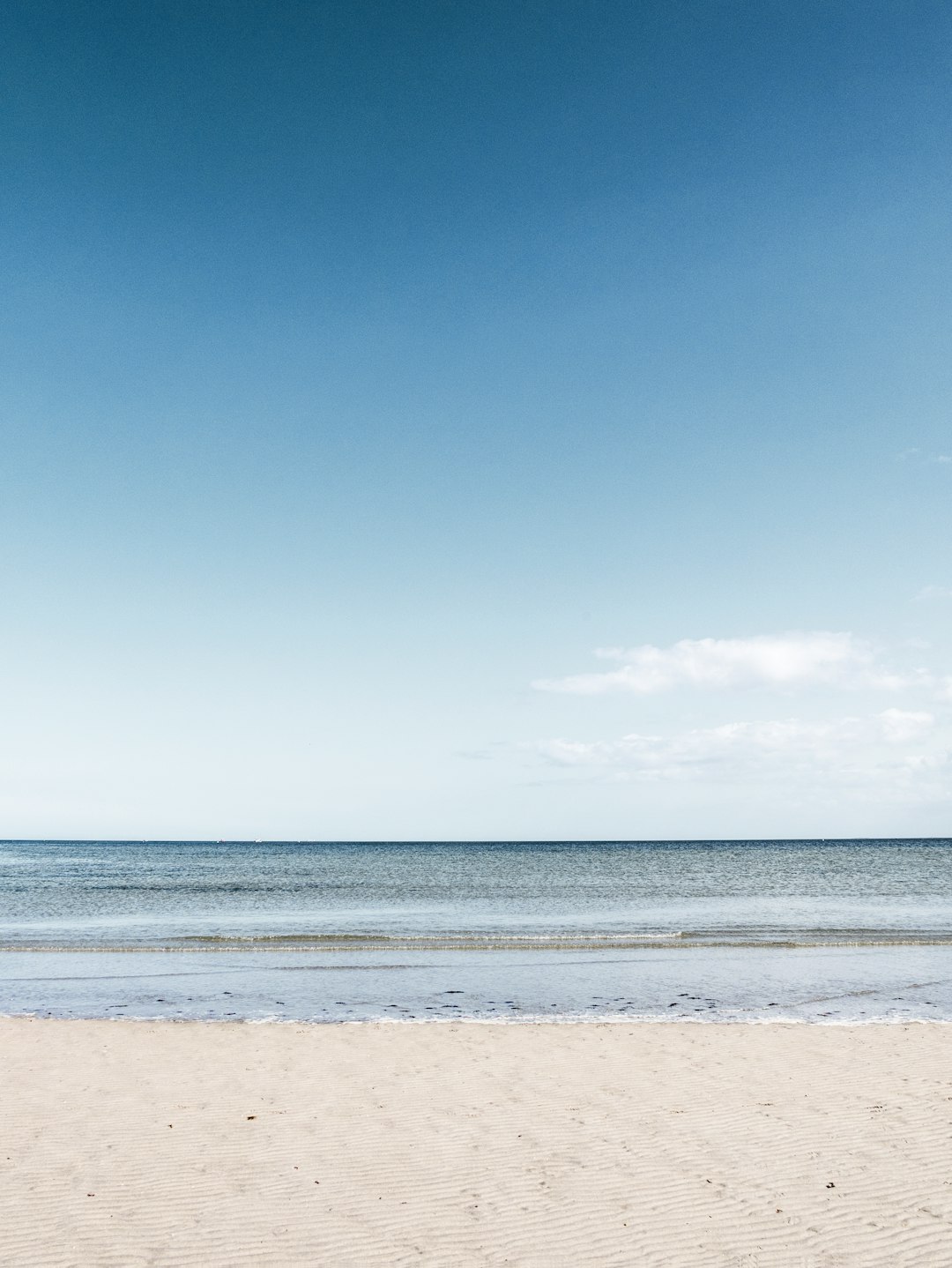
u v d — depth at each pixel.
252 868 91.50
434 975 21.30
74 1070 12.10
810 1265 6.36
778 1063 12.42
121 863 105.25
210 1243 6.69
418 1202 7.45
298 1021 16.12
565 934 29.58
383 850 190.38
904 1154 8.50
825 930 30.50
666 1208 7.30
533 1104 10.34
